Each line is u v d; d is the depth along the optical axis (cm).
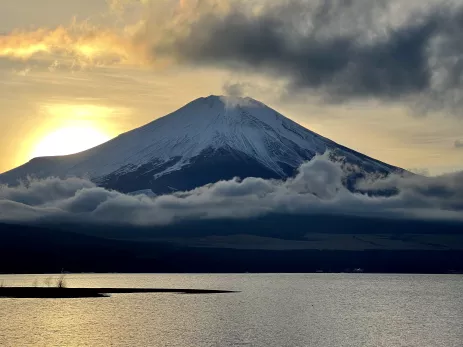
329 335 13288
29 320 14750
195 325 14412
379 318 16512
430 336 13312
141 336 12769
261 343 12200
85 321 14725
